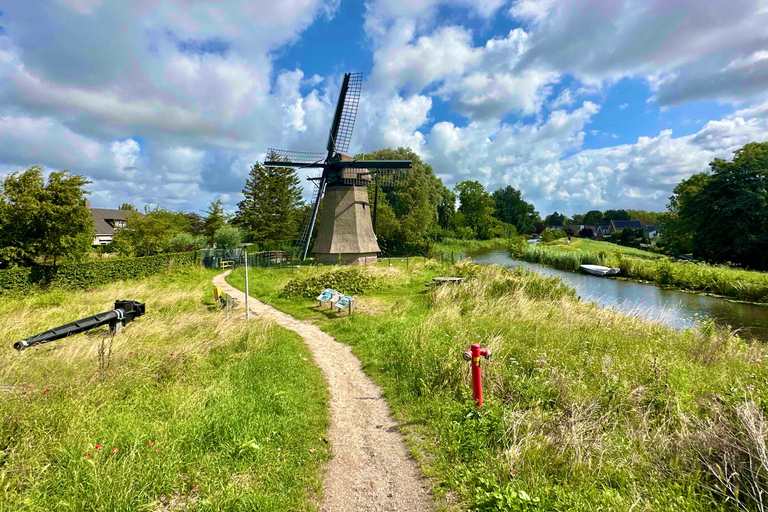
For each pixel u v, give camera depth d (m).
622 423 4.71
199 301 15.15
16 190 15.66
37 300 13.60
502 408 5.12
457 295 13.78
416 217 47.34
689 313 15.28
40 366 6.44
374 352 8.47
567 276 26.84
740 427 3.89
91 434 4.37
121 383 5.84
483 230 74.00
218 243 34.66
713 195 29.23
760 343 10.66
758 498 3.18
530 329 9.06
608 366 6.18
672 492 3.34
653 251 48.31
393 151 53.72
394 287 18.08
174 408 5.12
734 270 22.58
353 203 28.56
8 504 3.27
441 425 5.08
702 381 5.88
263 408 5.41
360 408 5.95
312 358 8.46
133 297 14.42
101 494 3.36
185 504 3.57
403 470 4.28
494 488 3.59
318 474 4.20
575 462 3.81
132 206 61.44
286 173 44.94
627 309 14.70
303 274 20.44
